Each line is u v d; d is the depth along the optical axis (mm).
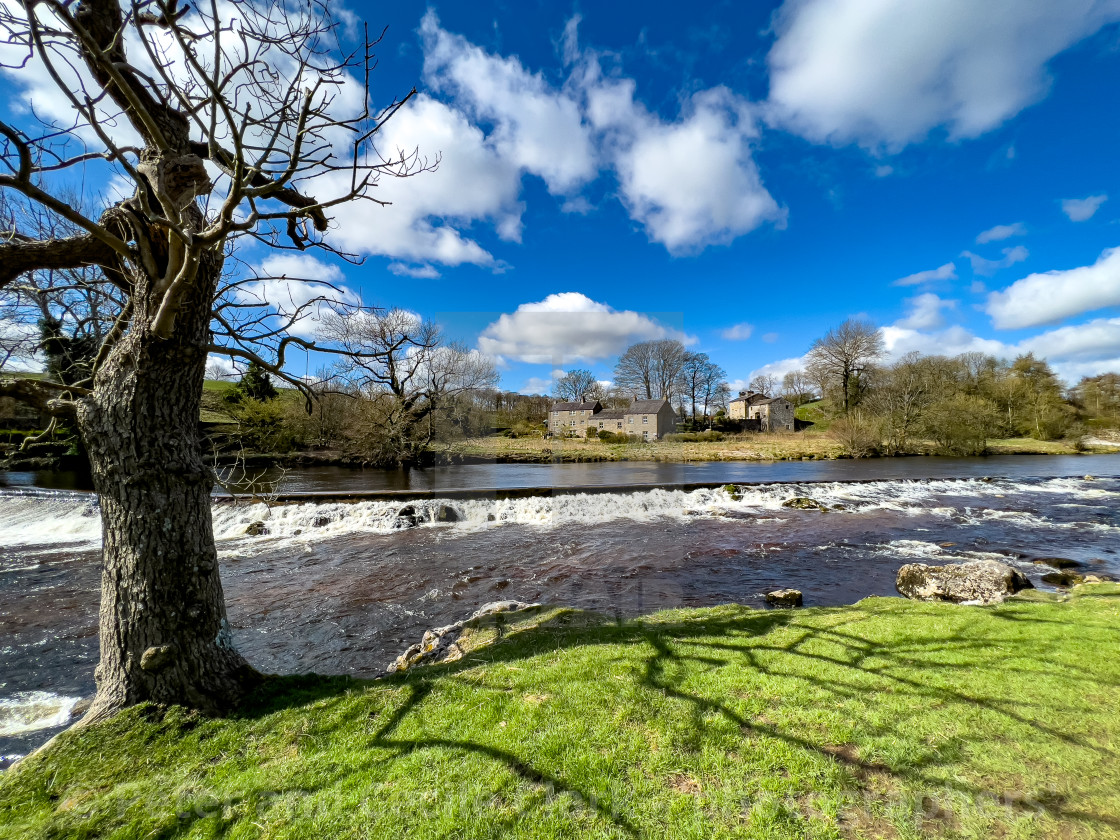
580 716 2859
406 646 5648
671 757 2455
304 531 11375
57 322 5023
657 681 3270
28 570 8703
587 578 7945
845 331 46250
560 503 11922
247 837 2037
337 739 2773
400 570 8539
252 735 2869
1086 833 1874
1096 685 3062
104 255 3297
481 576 8141
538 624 4922
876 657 3607
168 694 3062
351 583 7914
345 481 17438
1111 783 2146
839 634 4168
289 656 5441
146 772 2572
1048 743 2453
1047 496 16578
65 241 3152
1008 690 3016
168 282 2918
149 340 3025
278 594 7449
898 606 5270
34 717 4367
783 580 8094
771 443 34906
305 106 2771
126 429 3059
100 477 3107
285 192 3752
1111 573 8359
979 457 30859
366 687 3449
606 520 11383
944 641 3932
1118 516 13461
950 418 30641
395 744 2678
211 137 2561
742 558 9406
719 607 5465
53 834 2115
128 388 3059
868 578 8203
